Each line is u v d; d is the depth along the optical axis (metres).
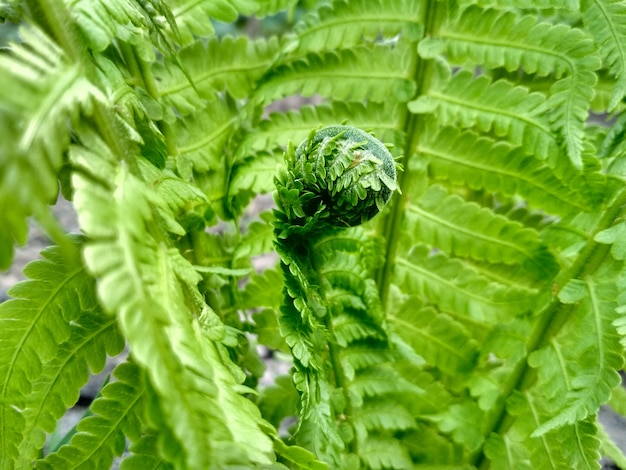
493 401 0.29
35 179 0.13
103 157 0.16
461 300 0.30
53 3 0.17
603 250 0.26
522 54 0.27
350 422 0.27
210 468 0.15
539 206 0.29
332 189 0.21
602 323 0.25
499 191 0.29
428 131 0.29
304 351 0.21
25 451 0.22
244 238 0.29
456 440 0.29
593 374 0.25
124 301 0.13
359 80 0.29
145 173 0.20
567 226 0.27
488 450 0.29
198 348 0.16
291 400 0.31
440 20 0.28
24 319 0.21
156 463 0.21
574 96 0.26
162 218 0.19
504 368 0.30
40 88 0.14
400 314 0.31
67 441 0.27
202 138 0.28
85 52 0.18
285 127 0.29
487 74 0.33
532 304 0.28
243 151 0.28
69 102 0.15
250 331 0.30
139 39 0.22
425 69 0.29
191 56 0.27
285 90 0.29
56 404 0.22
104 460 0.22
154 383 0.13
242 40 0.29
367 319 0.27
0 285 0.41
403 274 0.31
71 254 0.12
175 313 0.16
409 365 0.31
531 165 0.28
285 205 0.21
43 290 0.21
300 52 0.29
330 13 0.29
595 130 0.31
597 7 0.26
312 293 0.22
